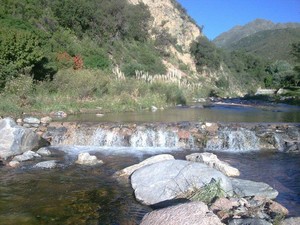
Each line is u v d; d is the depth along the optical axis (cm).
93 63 3591
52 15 4162
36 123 1573
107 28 4950
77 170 1030
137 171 912
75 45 3822
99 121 1655
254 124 1497
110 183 908
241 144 1359
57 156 1203
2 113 1756
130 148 1349
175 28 7831
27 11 3694
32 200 789
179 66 6600
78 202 779
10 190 853
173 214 589
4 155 1154
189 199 739
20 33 2412
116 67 4188
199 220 564
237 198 734
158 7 7869
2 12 3136
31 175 977
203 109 2553
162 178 826
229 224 608
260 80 9219
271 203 737
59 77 2522
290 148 1317
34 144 1303
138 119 1784
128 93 2642
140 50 5500
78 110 2103
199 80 6619
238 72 9038
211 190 739
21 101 2003
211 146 1354
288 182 935
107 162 1129
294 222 619
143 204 768
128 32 5691
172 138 1386
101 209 741
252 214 661
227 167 1001
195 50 7525
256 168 1073
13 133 1218
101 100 2370
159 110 2402
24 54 2291
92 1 4859
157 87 2970
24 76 2216
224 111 2386
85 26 4659
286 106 3003
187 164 862
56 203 772
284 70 8806
